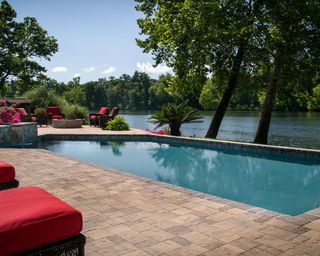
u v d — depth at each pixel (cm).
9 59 3631
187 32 1450
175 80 1711
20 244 220
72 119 1858
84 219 392
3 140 1146
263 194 680
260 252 300
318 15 1330
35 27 3853
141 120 3528
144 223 378
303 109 4769
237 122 3225
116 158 1065
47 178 611
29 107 2045
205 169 914
